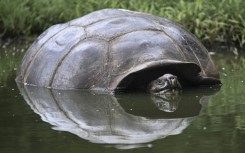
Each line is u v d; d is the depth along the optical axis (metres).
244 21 22.69
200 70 15.33
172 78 14.95
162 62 14.90
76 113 13.27
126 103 14.19
